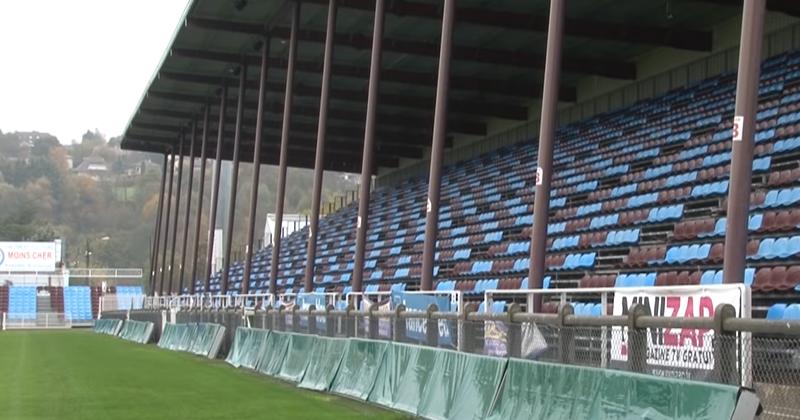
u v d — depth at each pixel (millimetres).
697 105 27078
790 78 23562
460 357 9961
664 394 6207
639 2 24938
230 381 17344
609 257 19484
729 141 22250
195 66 35188
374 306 14055
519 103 38375
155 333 35750
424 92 36500
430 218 16844
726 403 5539
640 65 31516
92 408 12820
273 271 27031
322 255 42875
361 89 36562
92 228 133000
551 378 7859
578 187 27781
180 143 48688
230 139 48969
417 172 50188
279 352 18406
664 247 17578
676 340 6309
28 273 79188
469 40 28797
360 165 53219
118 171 160750
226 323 24672
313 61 32906
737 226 8508
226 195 81938
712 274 14281
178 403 13367
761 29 8688
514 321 8758
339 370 14461
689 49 27484
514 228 27703
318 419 11188
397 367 12023
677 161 23609
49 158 141500
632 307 6801
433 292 12828
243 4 26969
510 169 36375
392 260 34500
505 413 8594
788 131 20203
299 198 121875
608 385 6930
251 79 35969
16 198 134000
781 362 5348
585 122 33938
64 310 70062
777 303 13500
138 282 85938
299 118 41844
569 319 7691
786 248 14367
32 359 24859
